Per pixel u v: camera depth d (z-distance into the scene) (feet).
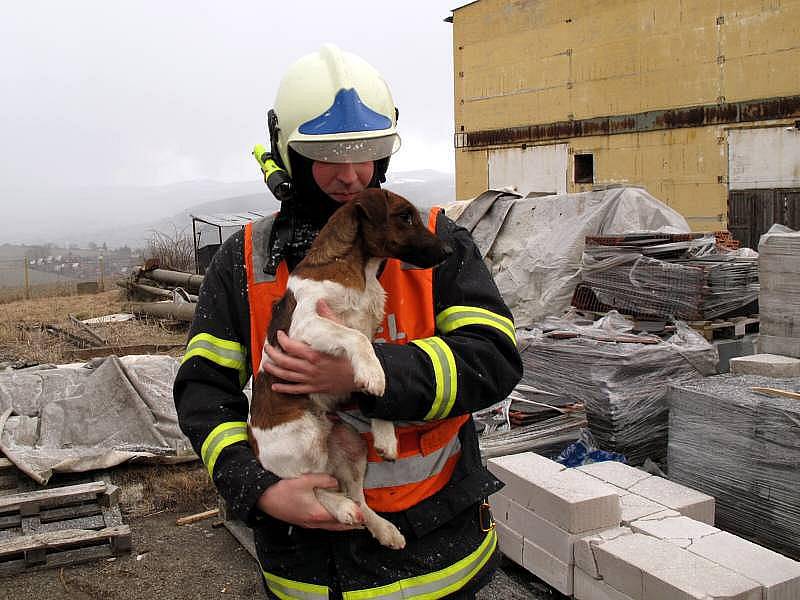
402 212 7.09
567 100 84.84
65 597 15.52
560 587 13.07
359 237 7.09
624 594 11.78
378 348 6.41
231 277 7.53
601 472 15.97
